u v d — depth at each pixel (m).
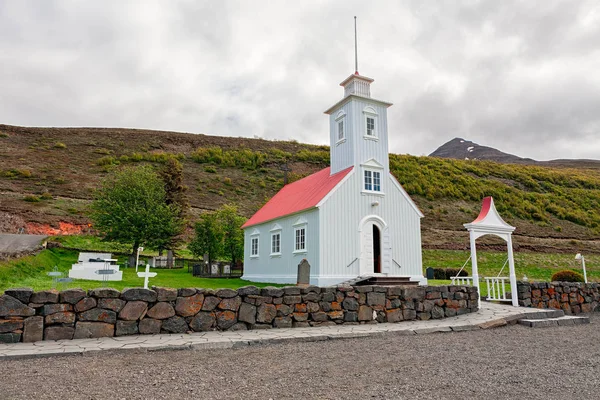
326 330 10.02
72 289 8.48
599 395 5.28
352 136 20.09
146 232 28.91
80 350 7.21
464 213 50.25
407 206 20.80
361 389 5.40
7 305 7.90
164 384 5.51
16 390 5.16
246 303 10.02
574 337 10.03
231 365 6.65
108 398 4.91
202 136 85.62
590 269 36.03
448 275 29.06
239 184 59.72
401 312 11.99
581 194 63.88
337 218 18.58
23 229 34.19
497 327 11.63
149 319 8.98
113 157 64.06
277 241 22.34
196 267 24.41
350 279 18.19
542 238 44.97
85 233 36.09
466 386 5.60
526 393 5.32
